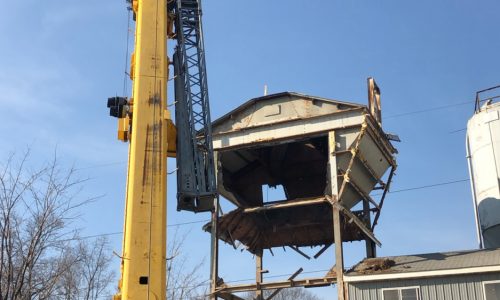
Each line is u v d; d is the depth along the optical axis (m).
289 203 27.80
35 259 16.02
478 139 31.56
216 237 28.50
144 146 14.09
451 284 22.86
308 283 26.31
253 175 32.78
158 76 15.03
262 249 33.72
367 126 26.89
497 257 23.27
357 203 29.92
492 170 30.31
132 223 13.29
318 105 27.97
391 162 30.67
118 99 15.73
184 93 16.95
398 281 23.81
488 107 32.19
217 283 27.77
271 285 26.94
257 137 28.56
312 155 32.59
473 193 31.98
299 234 32.88
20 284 15.22
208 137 16.94
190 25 18.56
